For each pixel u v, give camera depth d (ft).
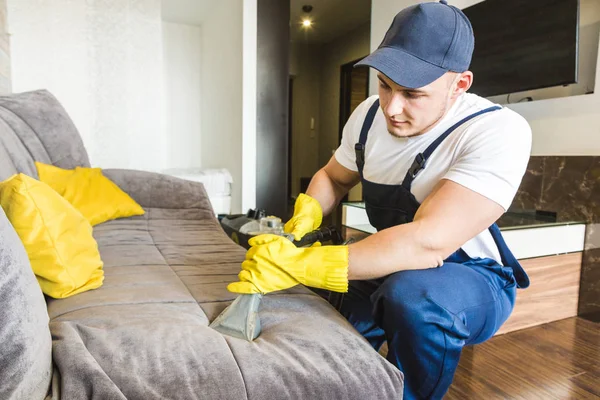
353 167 3.76
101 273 3.35
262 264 2.45
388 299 2.56
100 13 9.46
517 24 7.36
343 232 7.52
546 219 6.89
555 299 6.16
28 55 8.84
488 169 2.48
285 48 10.31
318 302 2.92
